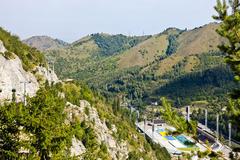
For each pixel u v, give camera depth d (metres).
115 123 166.50
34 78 119.06
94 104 164.75
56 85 137.75
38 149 27.89
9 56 106.88
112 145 139.38
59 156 28.30
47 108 28.70
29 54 138.12
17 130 27.75
